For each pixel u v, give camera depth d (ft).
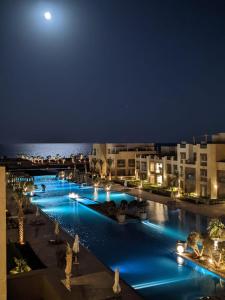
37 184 230.27
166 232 108.47
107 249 93.45
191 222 119.24
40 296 45.44
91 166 284.82
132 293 61.57
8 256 77.46
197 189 166.61
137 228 114.73
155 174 211.41
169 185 195.00
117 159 247.09
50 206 155.53
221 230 80.84
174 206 143.64
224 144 158.20
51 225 110.11
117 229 113.91
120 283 65.82
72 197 173.27
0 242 36.96
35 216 122.83
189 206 143.33
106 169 259.19
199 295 65.77
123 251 91.56
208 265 76.64
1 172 36.65
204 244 81.35
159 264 81.71
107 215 131.54
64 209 148.56
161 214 131.75
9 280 44.34
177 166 186.19
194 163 169.48
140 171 230.48
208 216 124.98
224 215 125.80
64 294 40.88
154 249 92.68
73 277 67.92
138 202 137.18
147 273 76.54
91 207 147.84
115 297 59.57
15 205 140.77
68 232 107.65
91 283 65.21
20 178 210.59
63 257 77.51
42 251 84.23
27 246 88.63
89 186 214.90
